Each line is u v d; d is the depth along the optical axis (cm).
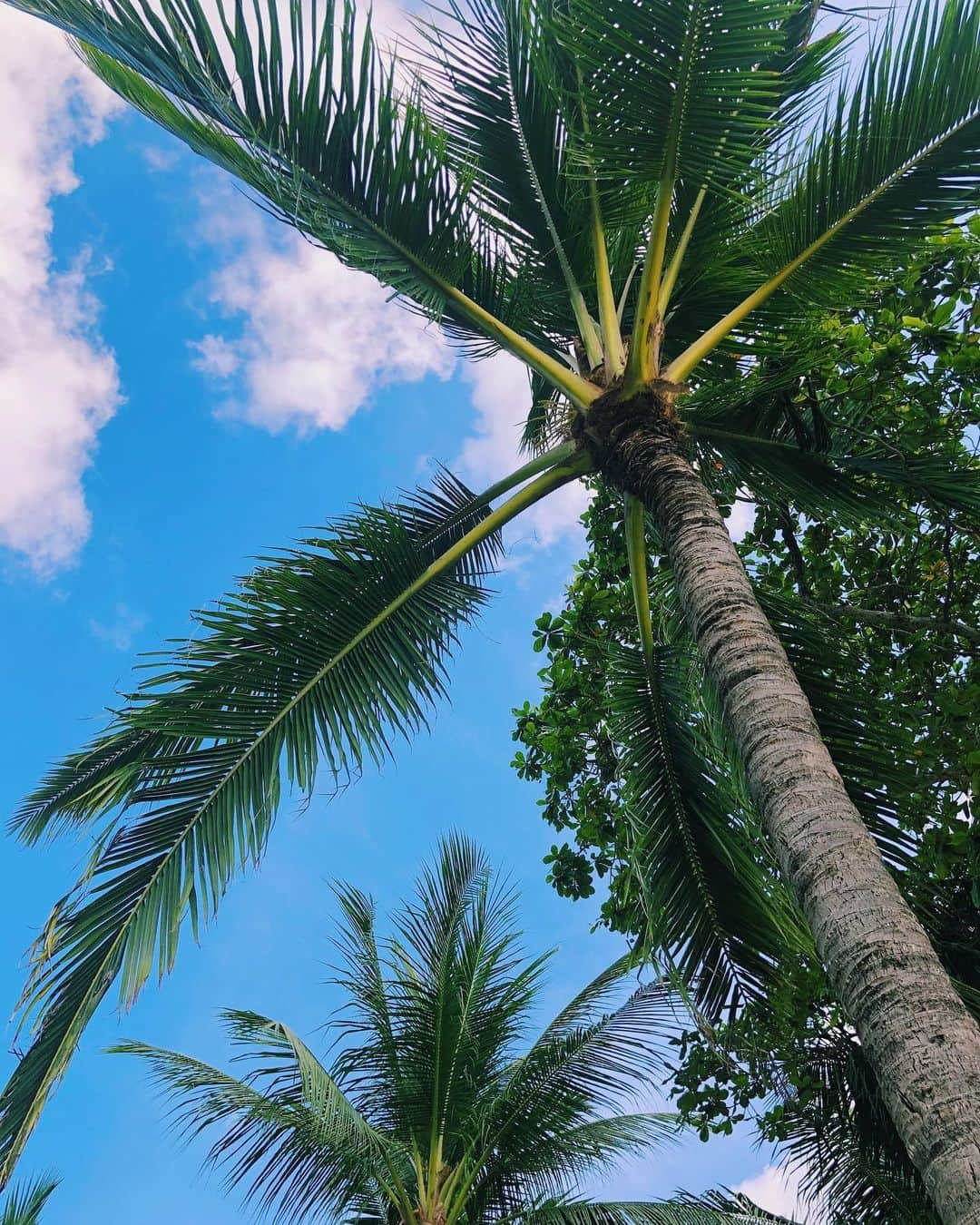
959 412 682
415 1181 963
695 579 447
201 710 527
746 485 654
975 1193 240
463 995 980
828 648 593
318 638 558
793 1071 671
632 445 518
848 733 577
